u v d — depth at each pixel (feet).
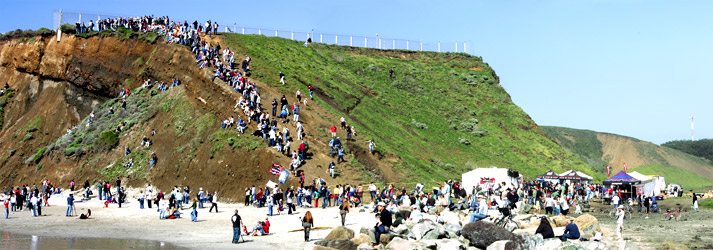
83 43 240.73
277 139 171.63
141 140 189.26
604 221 124.67
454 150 237.86
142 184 172.86
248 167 163.02
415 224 101.45
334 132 190.19
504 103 296.10
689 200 169.89
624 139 439.22
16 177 197.57
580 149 436.35
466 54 337.31
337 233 91.40
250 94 189.26
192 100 198.49
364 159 184.24
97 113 216.74
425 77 302.25
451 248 81.15
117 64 234.38
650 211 150.00
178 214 127.95
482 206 111.04
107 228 112.16
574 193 181.06
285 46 274.77
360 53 317.22
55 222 121.08
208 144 175.22
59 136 225.35
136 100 212.02
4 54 258.37
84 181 181.16
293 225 114.11
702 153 487.61
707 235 96.37
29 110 240.73
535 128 280.10
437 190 156.66
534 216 113.09
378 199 141.18
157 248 88.74
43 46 249.55
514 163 240.32
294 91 219.41
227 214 133.59
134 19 246.06
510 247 78.13
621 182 179.93
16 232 106.83
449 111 272.72
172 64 219.00
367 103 247.50
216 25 256.32
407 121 250.57
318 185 151.53
